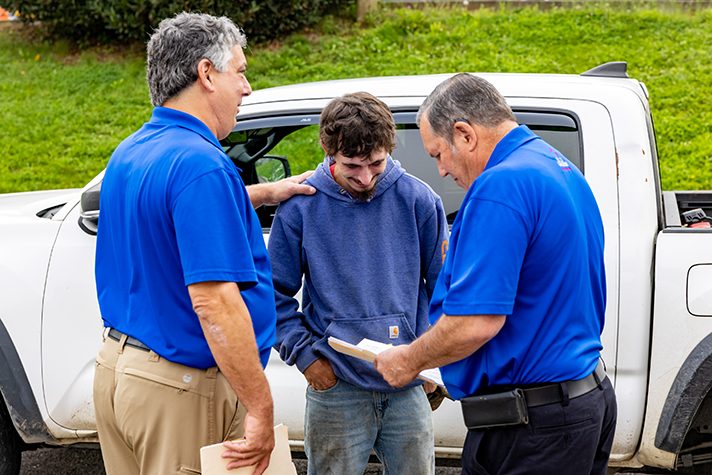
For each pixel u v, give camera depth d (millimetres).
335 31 9125
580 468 2324
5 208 3947
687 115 7336
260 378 2264
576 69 7910
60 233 3447
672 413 3057
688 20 8797
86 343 3395
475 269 2166
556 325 2256
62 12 8875
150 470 2416
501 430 2324
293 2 8758
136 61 8906
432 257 2717
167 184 2240
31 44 9383
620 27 8711
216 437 2404
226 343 2217
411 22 9078
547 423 2271
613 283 3088
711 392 3176
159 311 2336
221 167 2260
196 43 2334
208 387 2369
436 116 2336
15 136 7645
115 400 2412
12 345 3408
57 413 3422
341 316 2631
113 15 8609
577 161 3211
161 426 2361
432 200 2680
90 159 7281
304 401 3312
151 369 2348
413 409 2705
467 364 2357
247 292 2355
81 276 3387
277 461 2369
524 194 2193
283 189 2631
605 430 2434
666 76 7852
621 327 3094
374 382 2629
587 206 2391
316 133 3477
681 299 3035
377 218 2641
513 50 8406
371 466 4031
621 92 3266
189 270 2201
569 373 2258
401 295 2658
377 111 2457
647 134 3230
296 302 2736
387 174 2633
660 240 3090
